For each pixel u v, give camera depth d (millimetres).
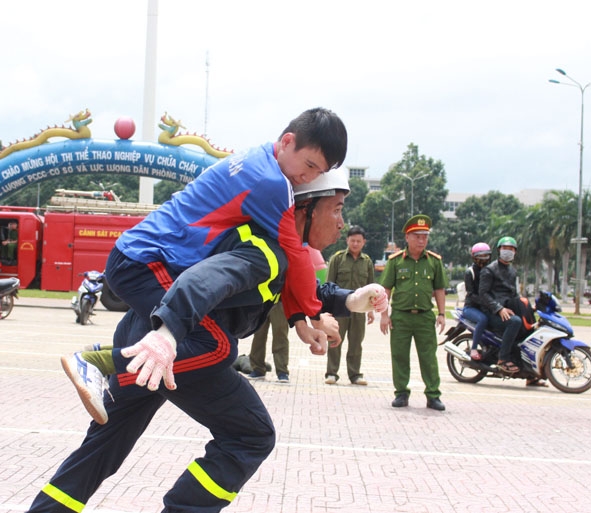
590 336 23062
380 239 101688
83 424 6578
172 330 2428
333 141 2934
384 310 3502
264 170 2844
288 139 2977
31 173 26891
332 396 9211
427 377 8633
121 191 88062
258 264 2744
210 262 2633
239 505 4559
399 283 8688
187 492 2945
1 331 15445
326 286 3584
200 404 2943
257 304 2926
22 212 26875
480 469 5785
